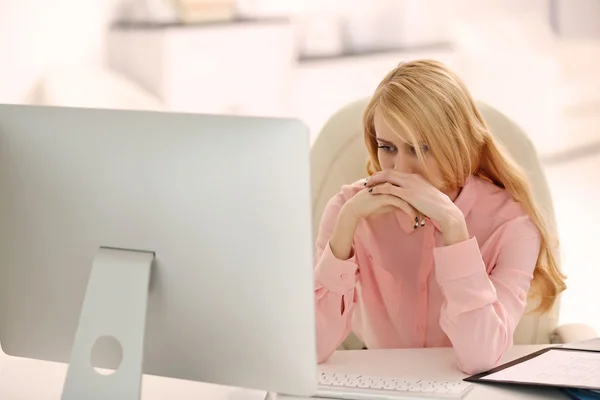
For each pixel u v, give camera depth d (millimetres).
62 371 1244
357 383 1174
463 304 1306
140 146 985
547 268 1557
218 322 1002
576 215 3664
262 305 976
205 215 973
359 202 1401
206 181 965
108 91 2967
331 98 3805
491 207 1533
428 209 1354
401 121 1396
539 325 1621
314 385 990
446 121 1425
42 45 2902
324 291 1405
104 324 1000
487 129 1523
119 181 999
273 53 3566
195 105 3354
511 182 1533
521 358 1284
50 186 1028
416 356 1371
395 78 1452
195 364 1037
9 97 2744
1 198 1055
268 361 997
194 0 3395
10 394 1140
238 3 3658
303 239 946
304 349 977
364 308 1639
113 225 1014
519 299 1444
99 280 1006
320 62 3777
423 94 1416
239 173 952
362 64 3867
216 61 3396
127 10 3273
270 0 3771
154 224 996
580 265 3285
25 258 1066
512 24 4230
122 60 3250
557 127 4211
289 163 935
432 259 1543
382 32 4004
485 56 4090
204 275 990
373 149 1536
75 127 1009
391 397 1118
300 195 938
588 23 4441
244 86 3496
